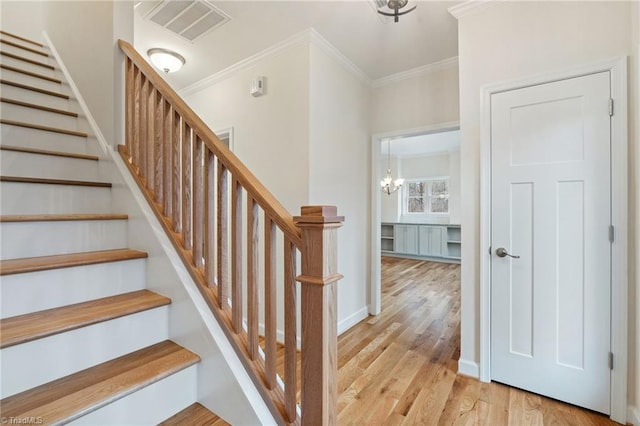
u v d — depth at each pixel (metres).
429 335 2.90
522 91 1.97
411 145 7.07
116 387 1.02
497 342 2.05
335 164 2.96
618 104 1.69
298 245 1.00
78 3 2.35
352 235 3.22
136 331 1.28
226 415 1.15
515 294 1.99
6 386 0.95
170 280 1.41
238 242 1.23
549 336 1.88
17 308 1.15
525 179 1.96
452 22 2.42
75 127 2.31
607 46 1.72
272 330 1.11
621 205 1.67
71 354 1.09
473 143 2.16
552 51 1.88
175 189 1.50
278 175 2.84
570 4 1.83
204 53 2.95
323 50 2.77
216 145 1.28
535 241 1.93
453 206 7.51
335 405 1.01
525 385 1.95
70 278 1.29
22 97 2.23
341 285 3.03
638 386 1.60
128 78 1.88
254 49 2.87
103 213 1.83
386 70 3.25
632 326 1.65
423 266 6.63
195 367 1.25
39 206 1.61
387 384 2.05
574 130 1.81
